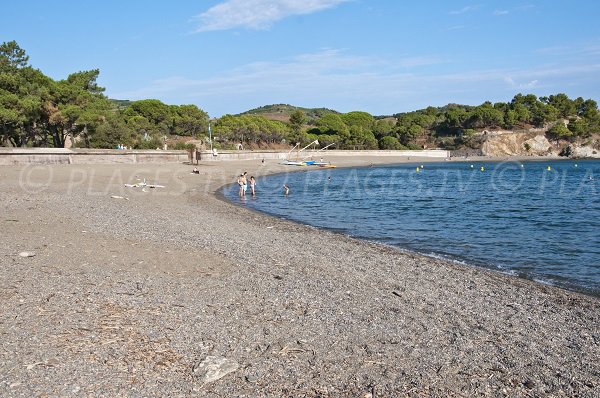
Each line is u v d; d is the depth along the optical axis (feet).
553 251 53.11
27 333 22.26
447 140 520.42
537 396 19.36
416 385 19.65
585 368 22.34
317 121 504.43
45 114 172.86
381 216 81.10
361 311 28.60
